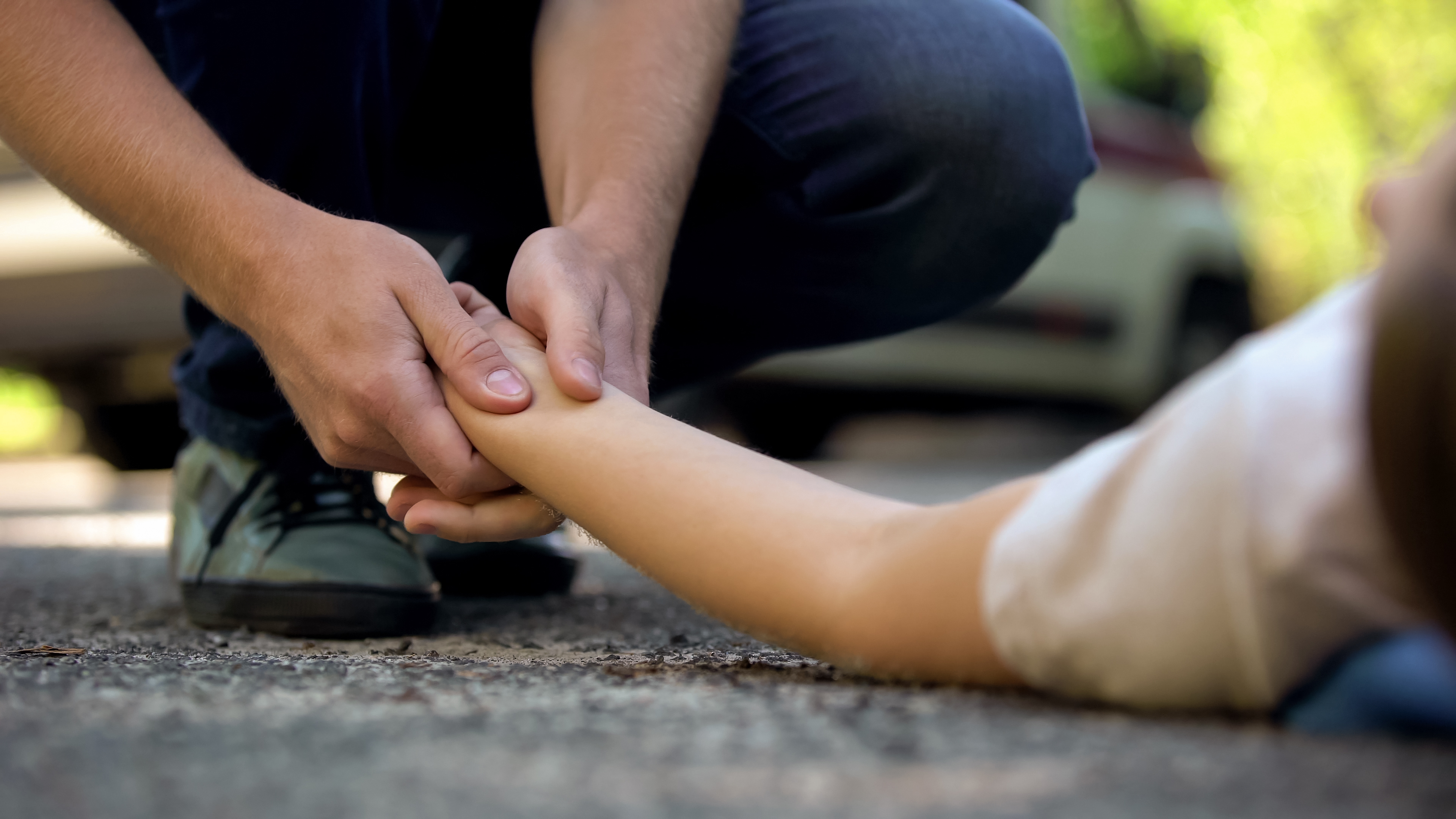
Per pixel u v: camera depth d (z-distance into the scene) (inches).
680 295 52.8
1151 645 33.1
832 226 50.7
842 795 31.3
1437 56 203.6
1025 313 130.9
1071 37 136.2
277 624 45.8
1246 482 32.5
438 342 40.0
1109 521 33.6
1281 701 33.0
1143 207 144.2
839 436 171.2
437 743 33.3
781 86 50.0
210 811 30.8
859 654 35.9
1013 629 34.2
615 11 46.4
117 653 42.2
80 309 102.3
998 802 31.1
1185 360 152.4
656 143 44.8
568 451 38.7
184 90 45.1
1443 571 30.8
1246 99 201.0
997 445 186.4
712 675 38.6
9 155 102.1
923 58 49.4
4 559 69.3
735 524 37.0
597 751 32.9
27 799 31.2
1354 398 32.3
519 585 54.8
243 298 40.7
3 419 229.9
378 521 47.3
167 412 129.1
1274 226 217.0
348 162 45.5
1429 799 31.1
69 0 41.1
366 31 44.4
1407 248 31.0
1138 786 31.6
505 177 51.4
